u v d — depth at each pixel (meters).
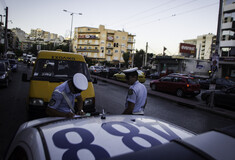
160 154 0.85
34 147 1.31
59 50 6.25
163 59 37.19
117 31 79.62
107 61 79.88
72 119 1.79
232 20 30.08
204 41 83.88
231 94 9.35
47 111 2.55
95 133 1.44
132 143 1.34
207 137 1.00
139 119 1.97
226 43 30.48
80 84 2.48
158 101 10.52
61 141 1.31
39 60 5.20
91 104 4.50
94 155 1.17
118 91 13.02
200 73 35.28
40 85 4.47
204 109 8.75
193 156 0.83
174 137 1.58
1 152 3.33
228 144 0.93
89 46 83.56
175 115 7.48
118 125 1.66
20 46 162.00
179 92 12.79
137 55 74.94
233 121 7.24
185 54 39.62
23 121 5.04
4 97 8.11
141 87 2.82
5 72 10.82
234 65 28.48
